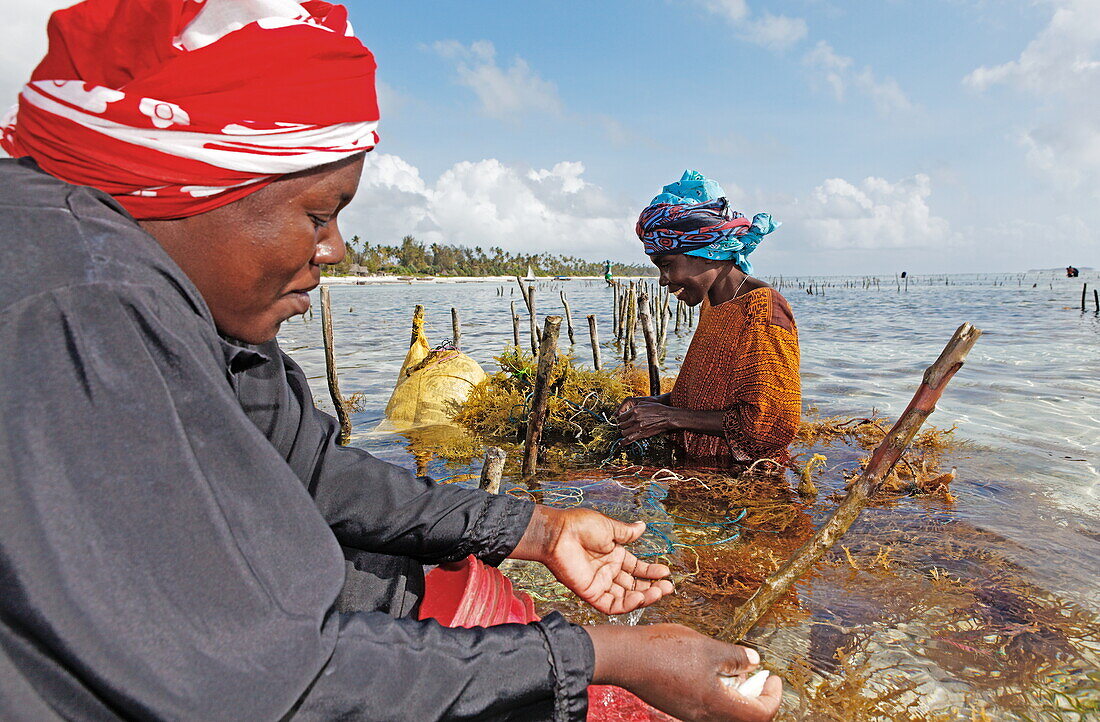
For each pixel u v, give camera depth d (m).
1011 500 3.78
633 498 3.83
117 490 0.79
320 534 0.97
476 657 1.05
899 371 9.05
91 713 0.82
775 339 4.07
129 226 0.92
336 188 1.08
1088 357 10.05
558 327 4.28
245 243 1.02
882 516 3.53
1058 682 2.18
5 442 0.75
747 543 3.24
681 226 4.12
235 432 0.91
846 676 2.22
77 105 0.93
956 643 2.39
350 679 0.95
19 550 0.75
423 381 6.46
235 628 0.85
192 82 0.93
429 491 1.68
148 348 0.86
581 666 1.11
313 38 1.00
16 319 0.78
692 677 1.15
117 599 0.78
